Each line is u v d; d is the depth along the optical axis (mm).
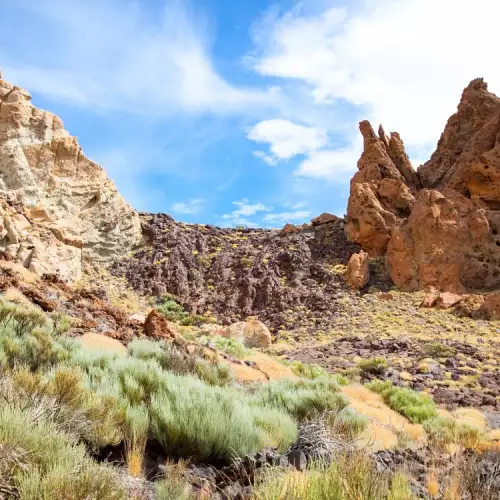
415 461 5695
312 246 51625
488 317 34469
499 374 22922
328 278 45219
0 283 16812
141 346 12844
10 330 9422
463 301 36750
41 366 7094
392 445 8297
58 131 47562
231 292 45969
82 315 18016
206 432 5035
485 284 40375
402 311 37469
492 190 44750
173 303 43312
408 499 3137
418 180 52500
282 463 4754
